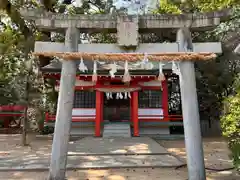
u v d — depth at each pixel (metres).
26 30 13.17
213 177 7.00
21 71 13.77
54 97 18.41
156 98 18.50
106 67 7.31
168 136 17.33
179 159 9.45
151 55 5.78
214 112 20.17
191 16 6.12
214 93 18.95
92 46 6.09
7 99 20.19
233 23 13.09
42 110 19.05
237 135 5.54
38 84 17.80
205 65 16.70
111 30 6.38
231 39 9.54
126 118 20.59
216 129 20.25
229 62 15.35
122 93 18.89
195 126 5.81
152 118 18.12
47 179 6.34
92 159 9.30
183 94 5.93
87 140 14.59
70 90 5.92
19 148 12.40
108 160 9.13
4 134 19.05
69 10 14.96
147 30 6.36
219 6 11.97
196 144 5.74
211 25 6.02
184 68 5.97
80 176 7.19
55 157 5.71
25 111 13.67
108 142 13.76
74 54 5.77
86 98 18.33
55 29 6.32
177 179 6.81
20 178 6.99
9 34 12.86
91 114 18.09
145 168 8.16
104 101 20.81
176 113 22.67
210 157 10.09
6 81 19.25
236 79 6.18
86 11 16.09
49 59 15.95
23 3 13.47
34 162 8.81
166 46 6.12
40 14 6.10
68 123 5.84
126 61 5.80
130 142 13.79
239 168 5.55
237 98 5.55
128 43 5.96
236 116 5.41
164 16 6.12
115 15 6.11
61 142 5.75
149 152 10.58
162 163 8.57
